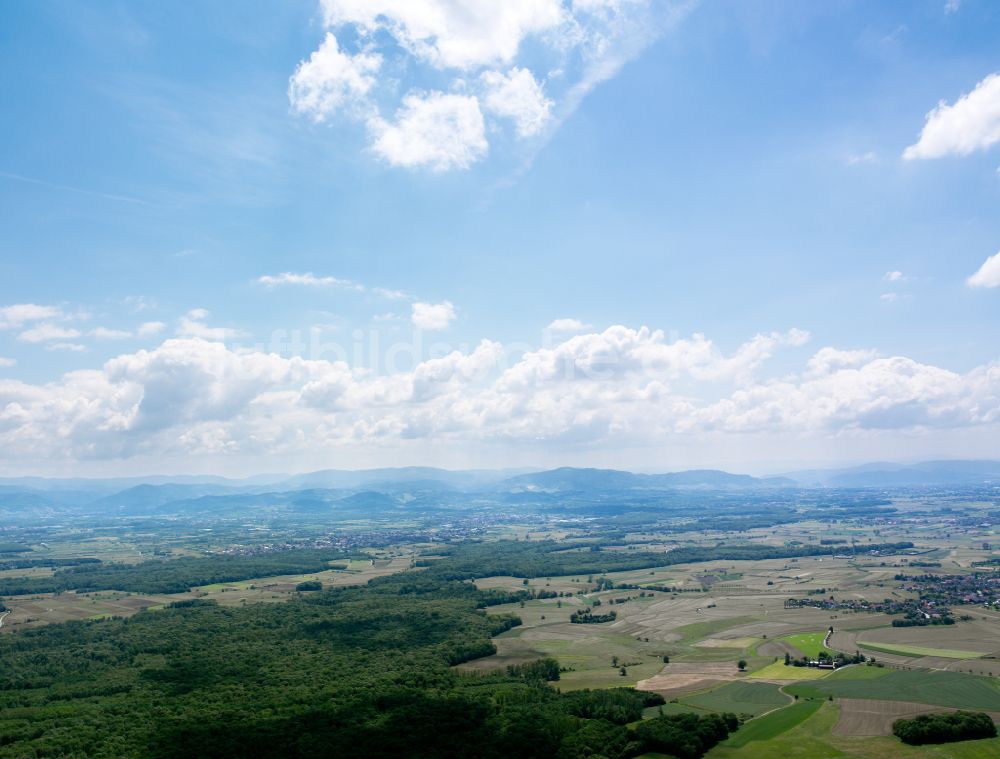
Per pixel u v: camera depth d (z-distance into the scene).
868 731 183.62
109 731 186.38
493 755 168.75
